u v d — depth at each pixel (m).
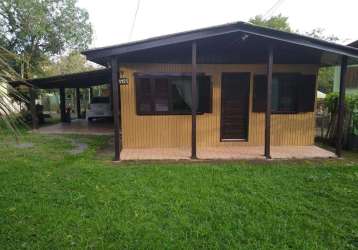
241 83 7.41
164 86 7.12
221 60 7.14
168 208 3.48
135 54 6.72
